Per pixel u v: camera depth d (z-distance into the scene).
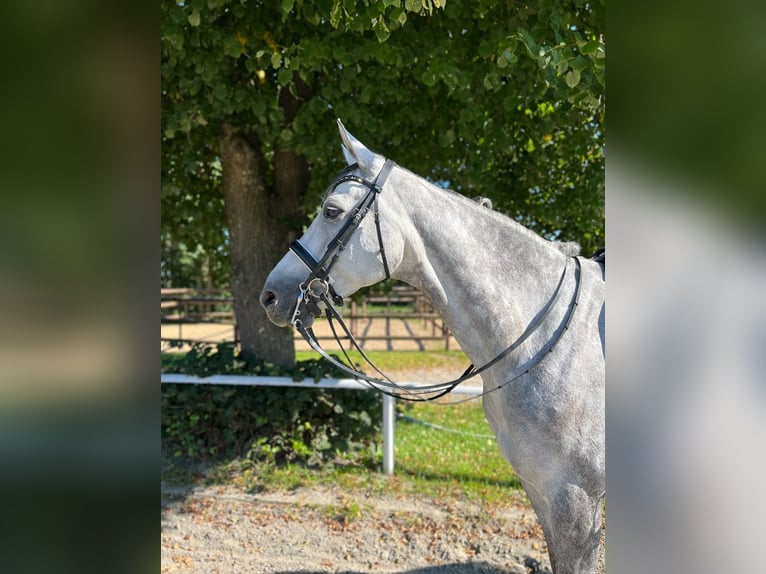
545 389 1.89
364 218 1.96
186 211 5.01
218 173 5.76
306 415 4.77
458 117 4.36
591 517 1.92
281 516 3.89
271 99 4.12
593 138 4.60
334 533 3.67
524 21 3.43
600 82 2.72
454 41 3.88
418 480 4.42
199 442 4.78
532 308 1.97
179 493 4.20
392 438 4.55
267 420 4.66
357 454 4.84
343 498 4.12
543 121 4.21
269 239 5.05
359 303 6.45
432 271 1.99
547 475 1.93
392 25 3.19
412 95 4.48
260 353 5.06
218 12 3.76
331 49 3.56
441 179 5.33
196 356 4.85
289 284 2.02
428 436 5.61
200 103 4.16
